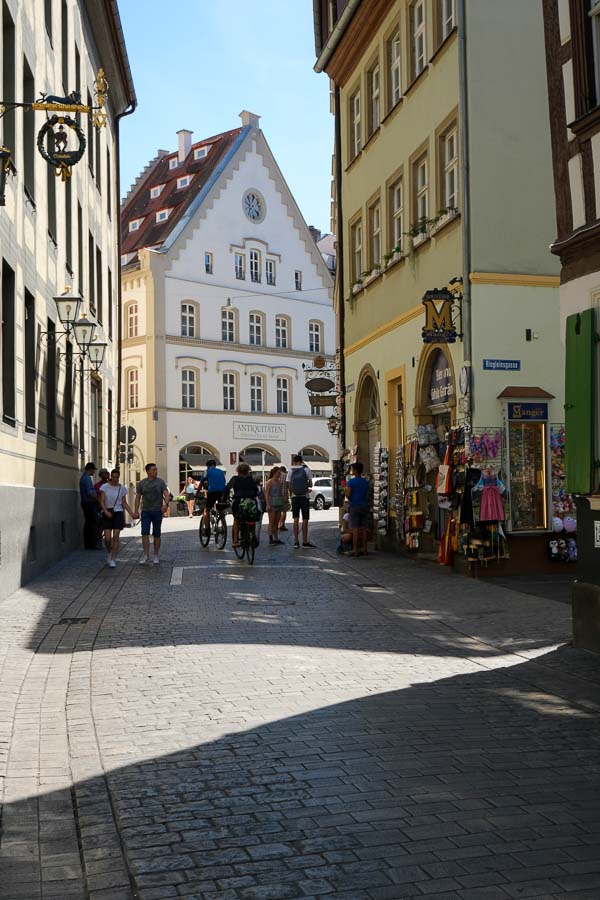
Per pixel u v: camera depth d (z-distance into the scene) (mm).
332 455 62625
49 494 18141
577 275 9812
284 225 61156
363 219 23484
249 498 19141
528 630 11078
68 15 22266
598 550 9547
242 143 58906
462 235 16406
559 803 5266
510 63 16562
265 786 5527
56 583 15508
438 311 16703
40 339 17797
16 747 6422
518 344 16281
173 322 55219
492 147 16422
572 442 9766
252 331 59125
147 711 7293
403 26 20078
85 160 25344
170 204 59938
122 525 18297
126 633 10828
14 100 15266
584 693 8000
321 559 19531
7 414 14906
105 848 4668
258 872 4332
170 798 5332
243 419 57750
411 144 19719
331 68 25547
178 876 4293
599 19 9656
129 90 32906
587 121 9578
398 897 4082
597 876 4297
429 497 19219
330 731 6715
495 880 4250
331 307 63500
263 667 8898
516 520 16234
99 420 29703
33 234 17141
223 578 16156
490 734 6719
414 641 10602
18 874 4410
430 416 18984
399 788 5500
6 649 9922
